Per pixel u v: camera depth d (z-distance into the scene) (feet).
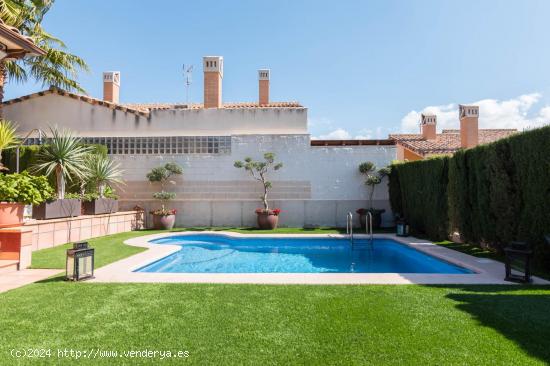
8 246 21.97
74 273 18.94
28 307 14.35
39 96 52.37
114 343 10.85
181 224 51.11
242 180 51.31
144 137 52.06
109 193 44.68
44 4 47.29
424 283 18.76
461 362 9.64
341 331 11.84
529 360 9.75
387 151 51.03
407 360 9.77
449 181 35.45
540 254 22.75
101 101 52.21
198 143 52.11
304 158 51.49
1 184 21.29
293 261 32.32
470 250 30.86
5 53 16.21
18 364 9.50
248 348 10.52
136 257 26.61
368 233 43.39
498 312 13.75
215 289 17.39
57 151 35.06
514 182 25.95
